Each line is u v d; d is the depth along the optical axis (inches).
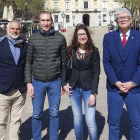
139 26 1314.0
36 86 147.3
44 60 144.6
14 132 149.3
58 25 1872.5
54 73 145.9
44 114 216.8
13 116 149.1
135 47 133.8
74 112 145.6
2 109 144.6
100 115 212.4
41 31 143.3
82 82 141.6
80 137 148.8
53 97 148.8
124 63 136.1
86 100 142.1
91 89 141.7
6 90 141.6
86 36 138.6
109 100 143.3
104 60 141.2
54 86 147.8
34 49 144.9
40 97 147.8
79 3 2691.9
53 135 151.8
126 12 132.3
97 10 2677.2
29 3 1397.6
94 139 143.8
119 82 135.8
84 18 2760.8
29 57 146.3
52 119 150.7
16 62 142.6
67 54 143.9
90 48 139.7
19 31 142.9
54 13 2701.8
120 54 135.6
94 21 2706.7
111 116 143.7
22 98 148.7
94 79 141.6
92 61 141.8
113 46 137.4
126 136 173.9
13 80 142.1
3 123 146.3
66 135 175.8
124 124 194.7
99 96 267.3
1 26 859.4
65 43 149.2
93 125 141.9
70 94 144.3
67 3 2694.4
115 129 145.3
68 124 195.3
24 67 148.4
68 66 142.7
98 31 1790.1
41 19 141.7
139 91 137.7
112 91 140.9
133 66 135.6
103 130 182.7
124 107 232.1
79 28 139.4
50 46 144.1
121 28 135.3
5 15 1032.8
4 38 142.1
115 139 146.4
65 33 1569.9
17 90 145.6
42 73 145.0
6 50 140.4
